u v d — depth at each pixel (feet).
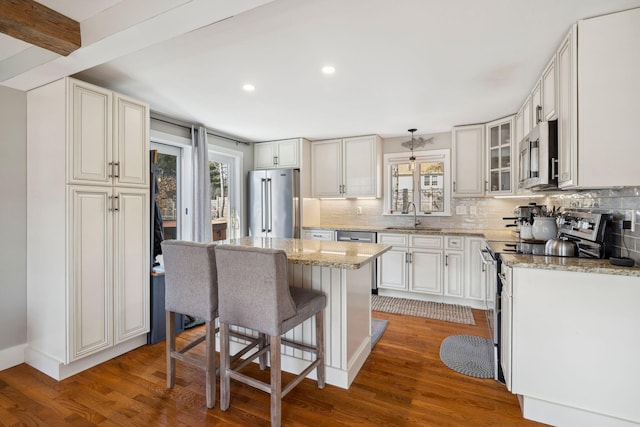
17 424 5.79
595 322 5.43
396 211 15.26
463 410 6.19
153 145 11.91
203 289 6.29
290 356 7.61
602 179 5.52
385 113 11.35
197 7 4.77
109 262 7.97
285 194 14.84
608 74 5.48
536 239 8.39
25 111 7.93
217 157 14.83
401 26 5.91
